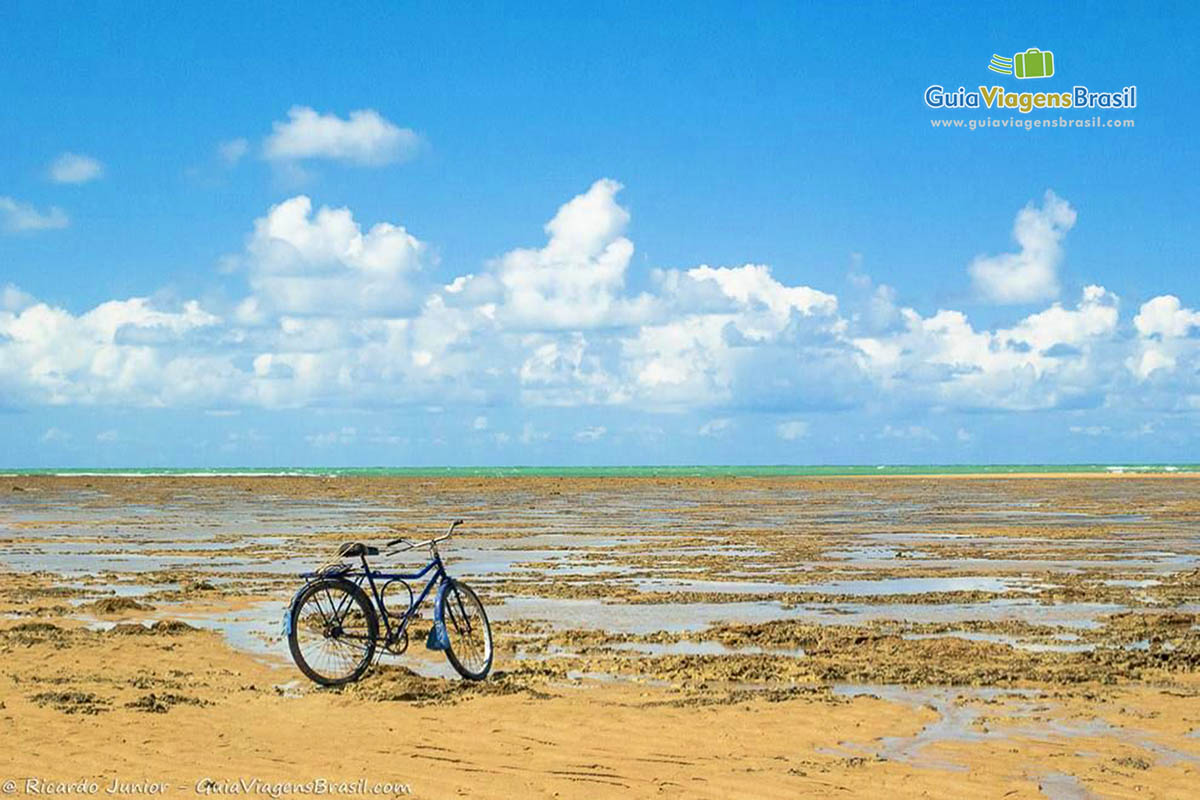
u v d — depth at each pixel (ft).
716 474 406.41
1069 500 188.24
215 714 33.86
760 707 34.73
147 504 183.52
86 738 30.73
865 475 368.89
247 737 31.09
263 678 39.75
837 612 57.11
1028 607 58.59
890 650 45.11
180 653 44.57
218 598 61.72
